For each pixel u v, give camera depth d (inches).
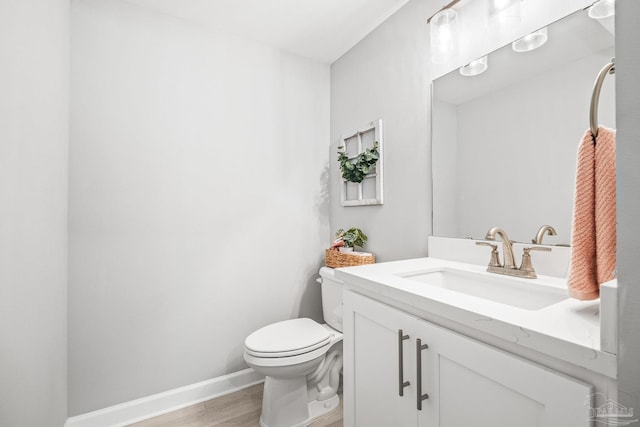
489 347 26.5
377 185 71.6
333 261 77.3
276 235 82.7
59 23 53.6
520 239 44.4
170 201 69.1
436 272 49.3
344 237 75.7
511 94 45.7
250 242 78.8
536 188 42.6
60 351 54.8
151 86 67.2
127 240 64.5
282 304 83.3
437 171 57.2
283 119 84.4
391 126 68.8
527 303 38.2
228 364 75.2
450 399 30.0
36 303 44.0
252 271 79.0
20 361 39.0
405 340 34.9
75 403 59.3
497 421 26.0
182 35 71.1
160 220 67.9
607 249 25.1
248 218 78.6
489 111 48.6
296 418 61.7
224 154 75.5
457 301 30.2
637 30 17.1
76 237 59.7
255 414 65.7
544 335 22.3
